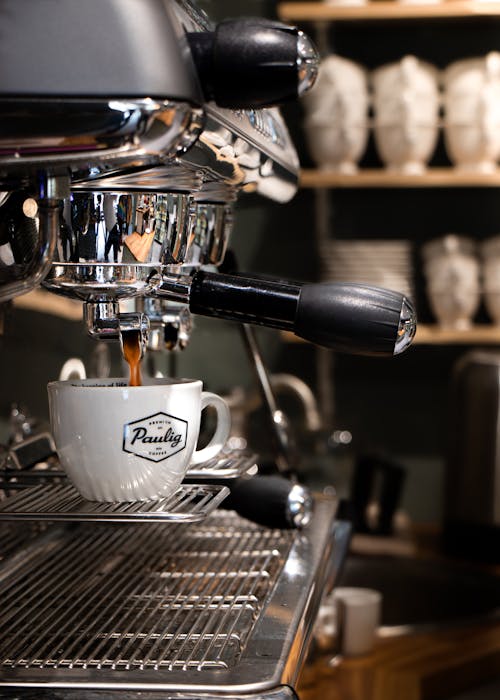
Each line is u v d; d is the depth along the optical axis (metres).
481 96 1.85
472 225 2.07
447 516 1.84
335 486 1.77
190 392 0.58
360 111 1.88
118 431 0.55
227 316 0.58
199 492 0.58
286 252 2.09
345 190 2.08
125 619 0.55
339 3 1.90
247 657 0.48
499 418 1.76
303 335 0.56
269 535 0.74
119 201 0.52
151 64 0.40
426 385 2.09
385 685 1.04
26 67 0.39
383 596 1.54
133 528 0.76
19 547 0.69
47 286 0.55
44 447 0.75
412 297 1.88
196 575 0.63
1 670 0.47
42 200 0.47
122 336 0.58
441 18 1.95
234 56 0.45
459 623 1.24
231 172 0.64
